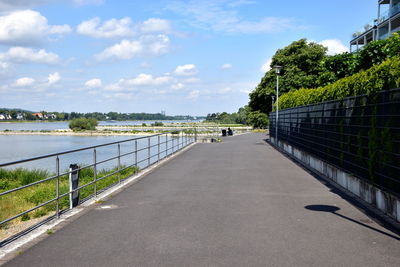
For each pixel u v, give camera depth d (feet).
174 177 37.83
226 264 14.08
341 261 14.38
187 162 51.75
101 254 15.33
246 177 37.50
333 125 36.14
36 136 281.33
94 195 28.22
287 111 69.41
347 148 31.30
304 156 51.21
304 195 28.12
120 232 18.52
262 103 174.40
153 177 37.96
